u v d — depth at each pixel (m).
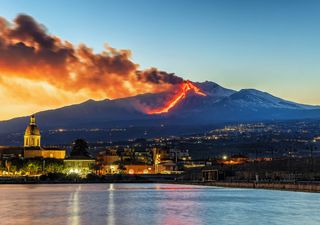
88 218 151.38
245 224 135.88
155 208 184.38
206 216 155.88
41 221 143.75
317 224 135.38
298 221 141.38
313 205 188.75
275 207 182.12
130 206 193.75
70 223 139.75
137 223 139.88
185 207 188.00
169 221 143.88
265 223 137.62
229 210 173.88
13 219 148.38
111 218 151.50
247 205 192.50
